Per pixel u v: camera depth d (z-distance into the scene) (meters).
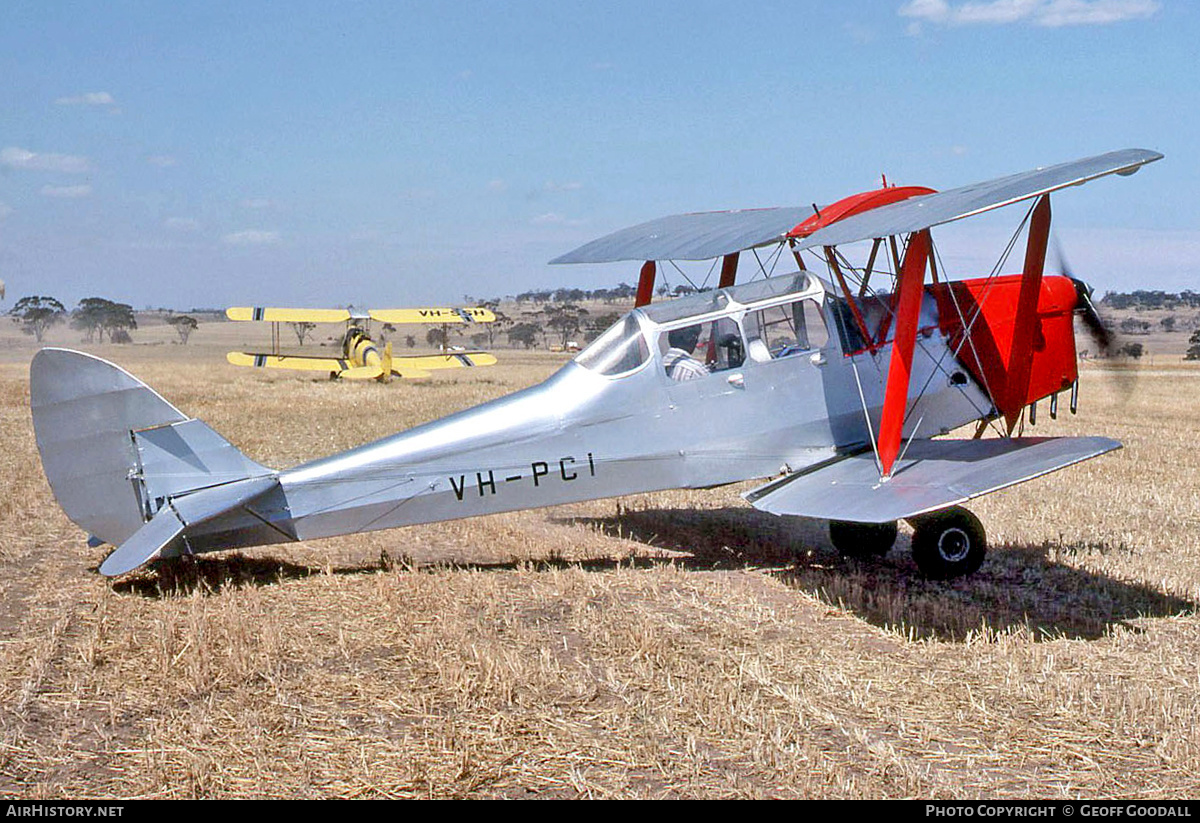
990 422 10.64
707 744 5.30
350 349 41.38
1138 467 15.73
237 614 7.20
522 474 8.96
